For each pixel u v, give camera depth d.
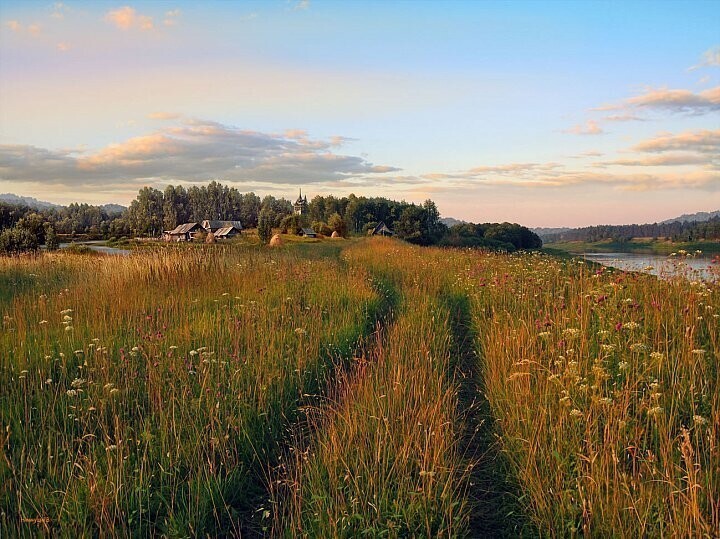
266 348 6.91
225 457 4.62
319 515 3.71
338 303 10.43
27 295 10.22
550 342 6.48
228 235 101.38
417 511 3.82
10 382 5.73
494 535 3.85
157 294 10.36
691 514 3.28
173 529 3.74
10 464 4.14
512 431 4.99
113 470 4.09
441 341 8.12
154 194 164.88
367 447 4.54
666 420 4.59
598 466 3.95
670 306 7.08
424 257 18.95
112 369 6.07
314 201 140.00
